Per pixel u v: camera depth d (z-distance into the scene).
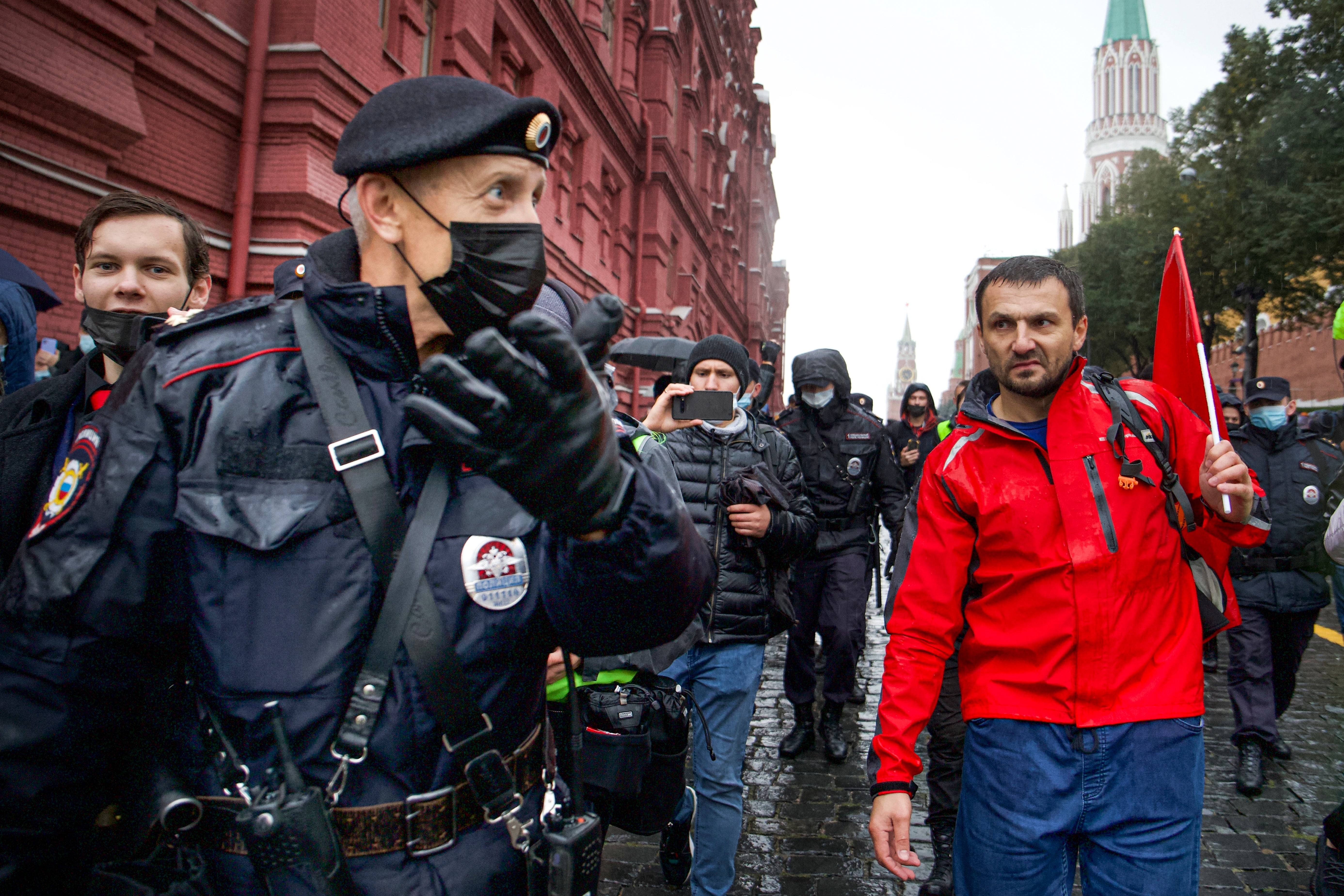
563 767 2.16
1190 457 1.86
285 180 6.19
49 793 0.94
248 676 0.96
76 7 4.73
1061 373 1.82
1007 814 1.80
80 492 0.97
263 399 0.99
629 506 0.93
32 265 4.79
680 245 19.80
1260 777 3.94
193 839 1.02
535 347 0.76
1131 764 1.73
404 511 1.00
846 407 4.68
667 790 2.36
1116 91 114.31
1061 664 1.78
